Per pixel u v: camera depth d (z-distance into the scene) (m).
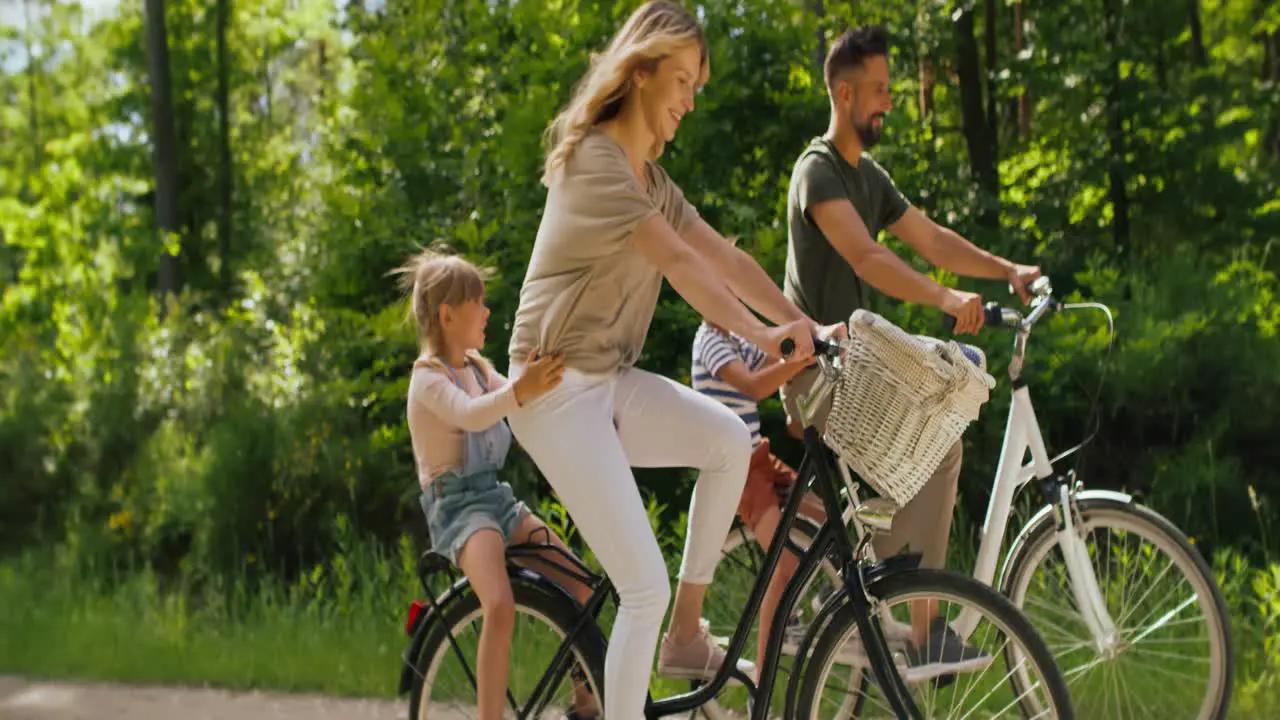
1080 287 7.85
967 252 3.92
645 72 2.97
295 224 9.77
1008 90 9.52
